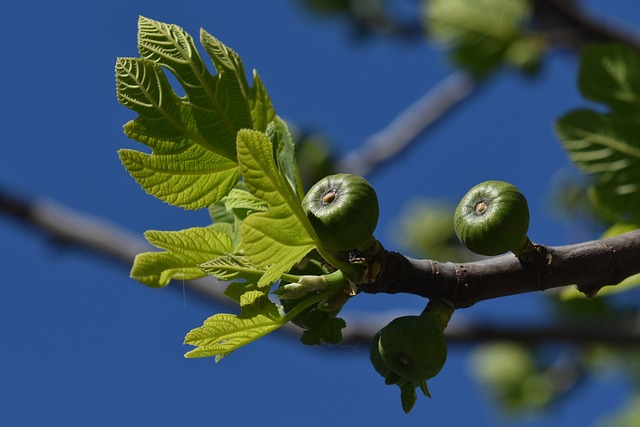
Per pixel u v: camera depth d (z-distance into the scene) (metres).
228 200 7.41
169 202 7.30
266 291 6.95
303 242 6.72
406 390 6.89
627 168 9.74
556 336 15.03
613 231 9.61
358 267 6.98
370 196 6.82
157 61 7.17
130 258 14.87
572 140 9.88
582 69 9.91
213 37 7.37
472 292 7.05
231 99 7.34
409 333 6.65
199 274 7.36
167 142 7.19
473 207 7.17
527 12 18.84
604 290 8.71
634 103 9.77
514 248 7.09
